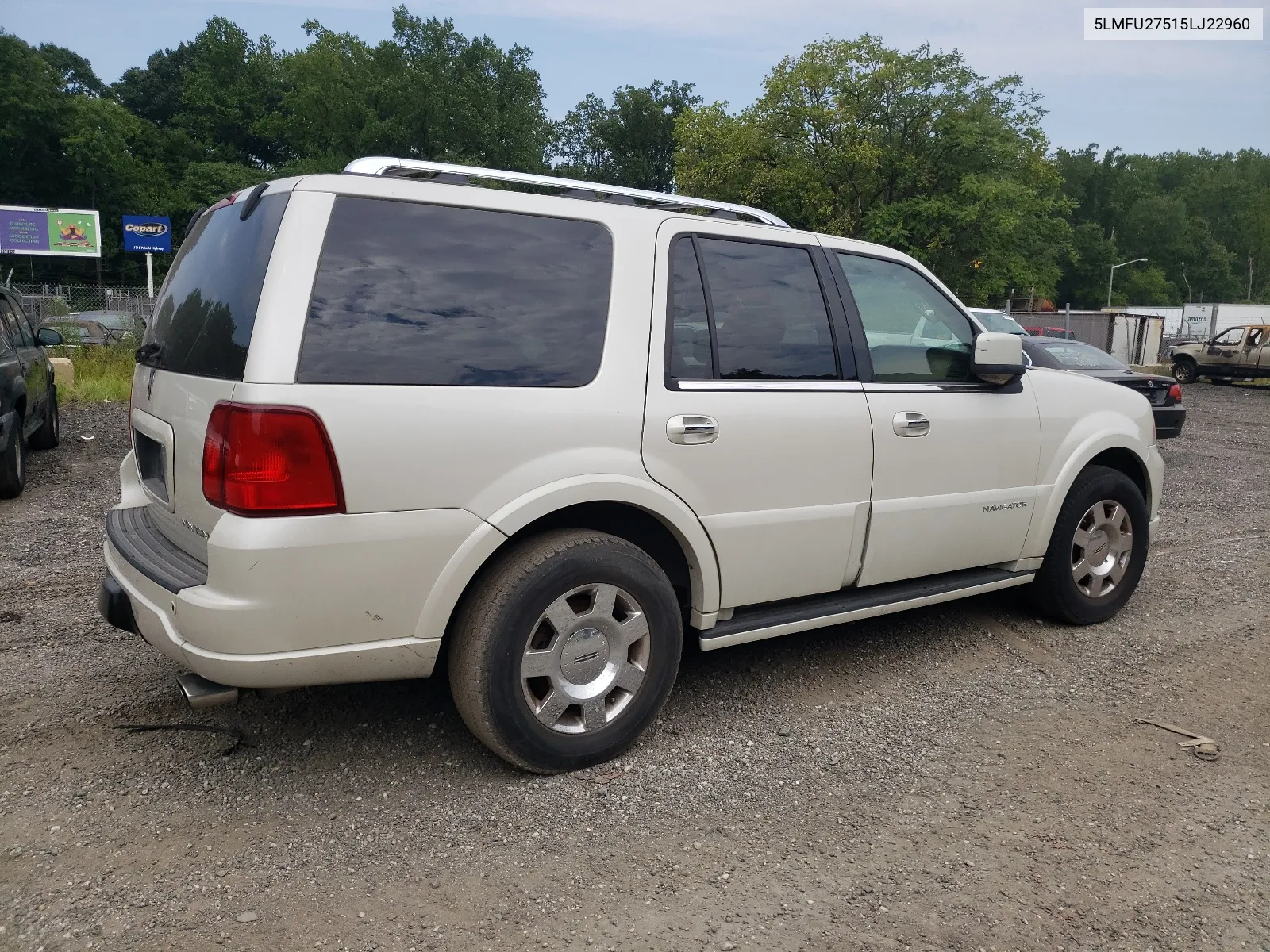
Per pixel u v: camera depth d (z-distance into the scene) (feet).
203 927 7.60
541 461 9.69
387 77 178.91
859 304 12.85
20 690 12.13
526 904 8.02
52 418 31.19
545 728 10.00
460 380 9.33
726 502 11.13
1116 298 332.19
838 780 10.41
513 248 9.98
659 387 10.58
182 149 217.97
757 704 12.44
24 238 131.85
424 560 9.13
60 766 10.20
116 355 54.08
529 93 189.88
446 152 179.42
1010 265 104.73
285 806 9.53
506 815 9.48
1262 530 24.08
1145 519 16.33
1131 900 8.31
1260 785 10.52
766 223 12.93
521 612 9.62
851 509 12.30
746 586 11.54
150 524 11.10
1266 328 83.76
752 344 11.57
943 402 13.34
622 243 10.68
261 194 9.61
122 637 14.16
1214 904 8.28
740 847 9.00
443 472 9.14
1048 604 15.65
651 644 10.64
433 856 8.71
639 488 10.30
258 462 8.39
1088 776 10.63
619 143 229.66
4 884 8.07
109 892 8.01
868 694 12.87
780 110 103.09
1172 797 10.19
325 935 7.54
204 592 8.66
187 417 9.36
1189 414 60.54
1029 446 14.43
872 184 104.53
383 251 9.21
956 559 13.80
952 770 10.69
